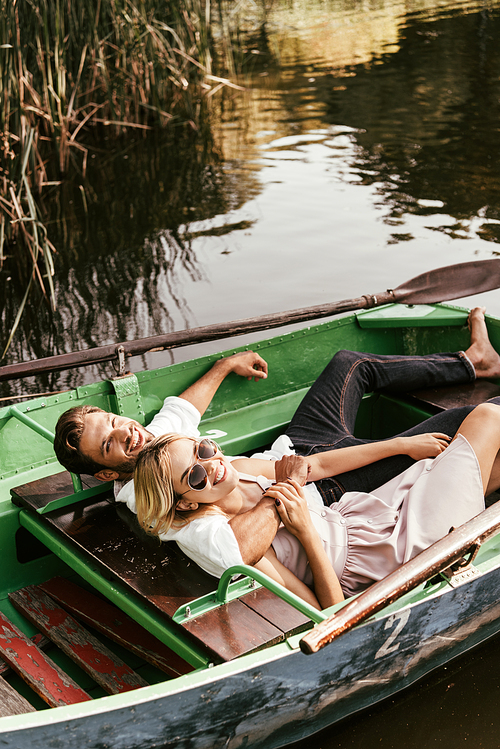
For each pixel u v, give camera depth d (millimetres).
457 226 6398
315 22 14898
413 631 1988
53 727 1548
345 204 7020
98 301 5406
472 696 2168
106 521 2324
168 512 2080
